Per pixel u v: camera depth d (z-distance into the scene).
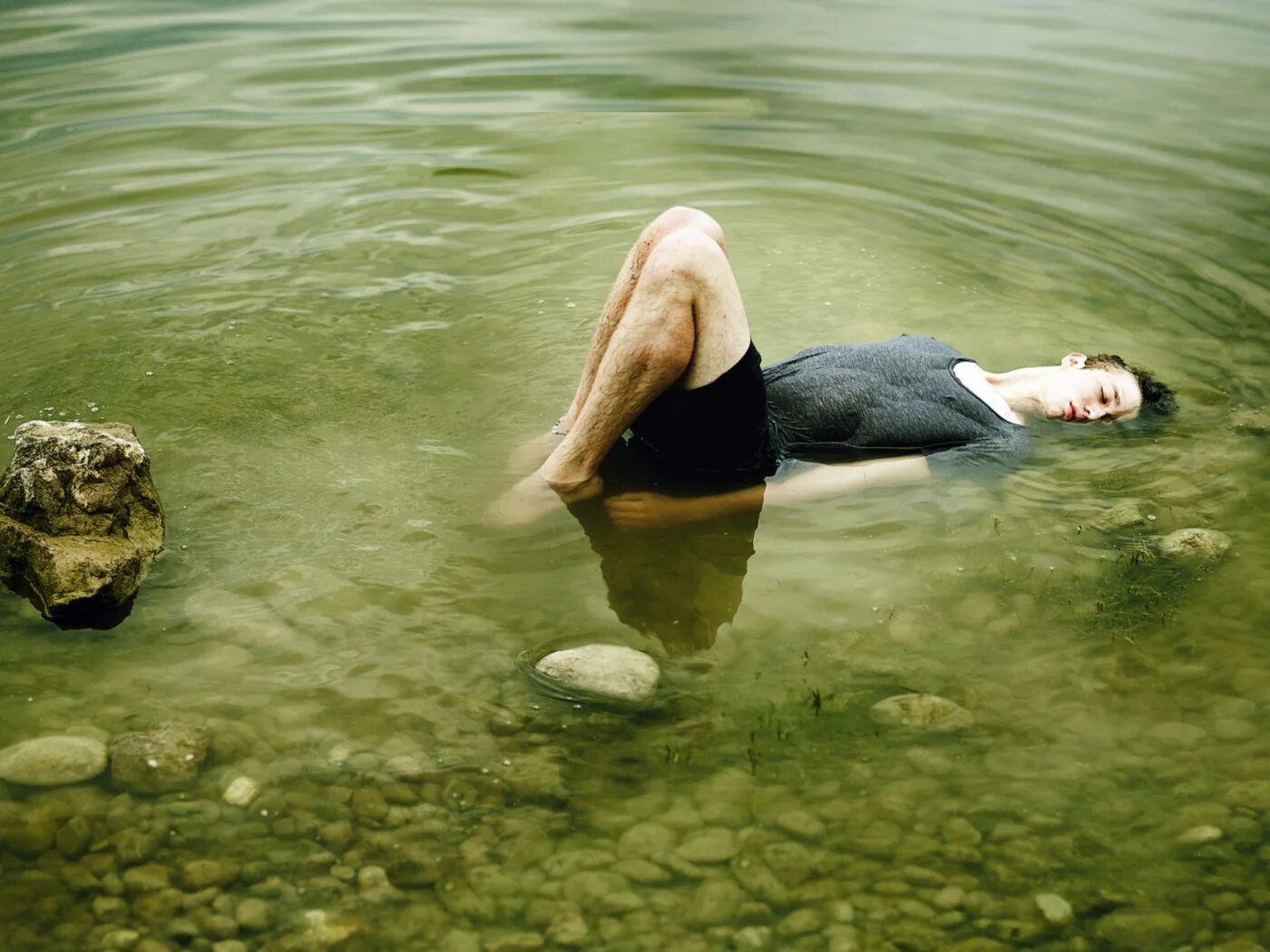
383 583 3.18
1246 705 2.80
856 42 8.89
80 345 4.35
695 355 3.52
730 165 6.46
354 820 2.41
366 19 9.45
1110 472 3.83
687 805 2.47
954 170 6.38
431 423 3.99
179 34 8.84
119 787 2.46
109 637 2.92
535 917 2.21
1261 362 4.50
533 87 7.76
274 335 4.52
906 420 3.88
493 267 5.21
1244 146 6.62
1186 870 2.33
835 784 2.54
